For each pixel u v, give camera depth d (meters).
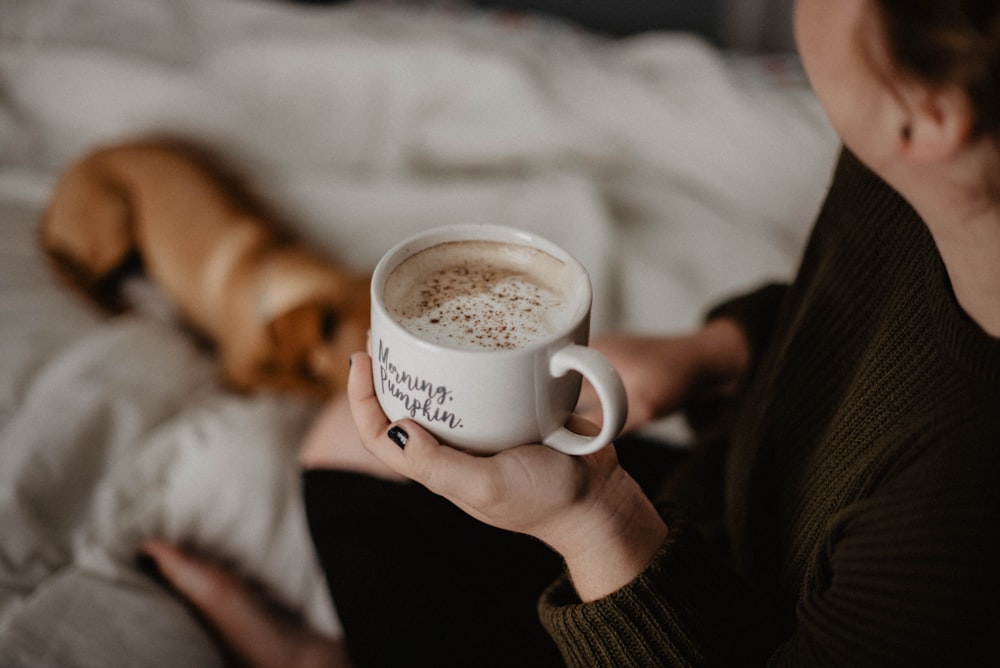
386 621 0.75
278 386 1.36
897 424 0.43
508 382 0.42
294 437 1.20
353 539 0.78
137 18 1.74
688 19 2.04
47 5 1.70
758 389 0.66
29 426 1.10
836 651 0.41
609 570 0.50
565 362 0.42
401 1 2.05
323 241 1.59
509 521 0.48
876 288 0.51
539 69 1.74
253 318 1.37
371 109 1.73
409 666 0.73
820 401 0.55
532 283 0.49
